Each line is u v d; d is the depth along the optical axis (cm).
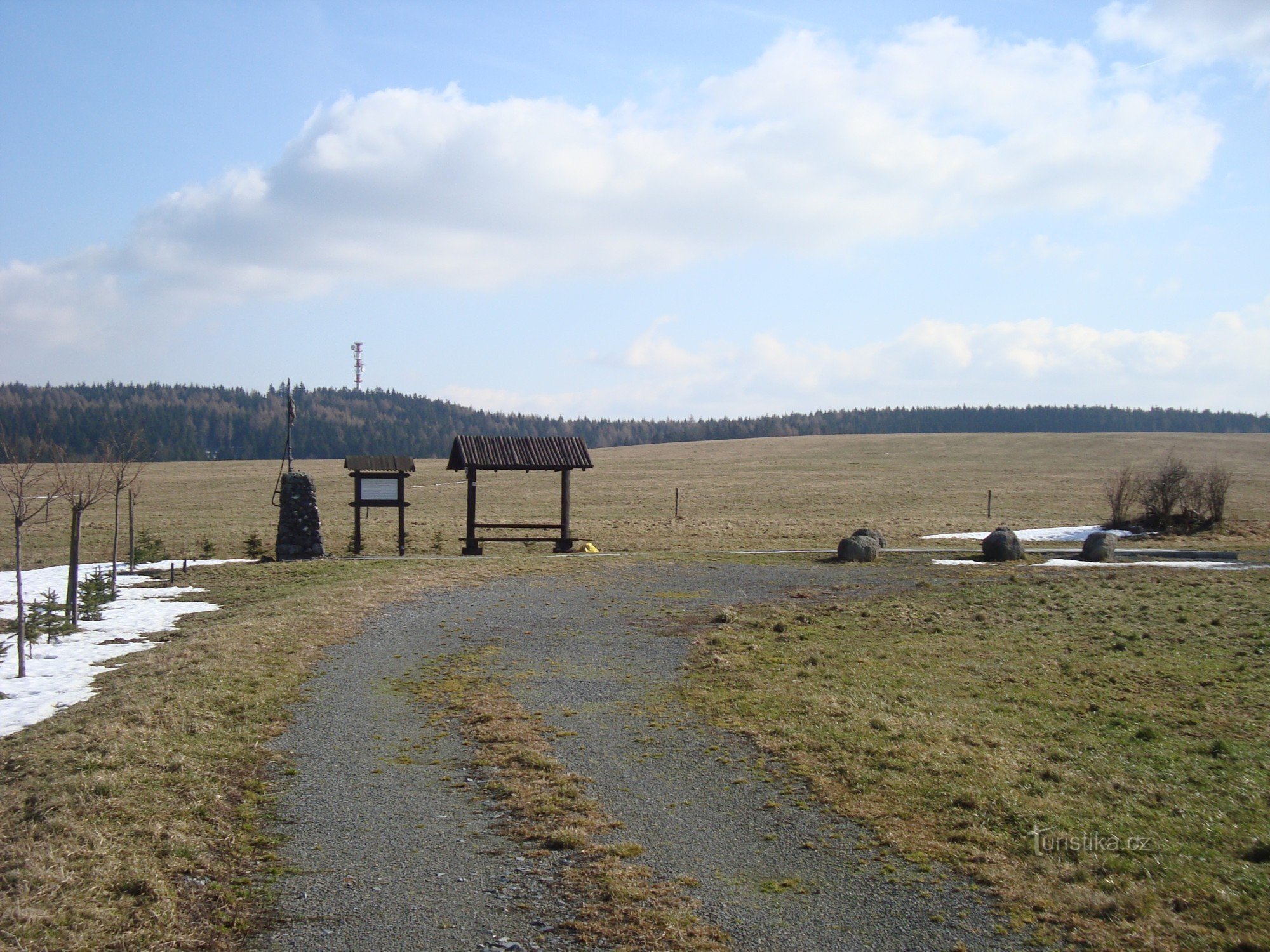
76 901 646
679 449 11788
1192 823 824
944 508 5484
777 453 10475
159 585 2480
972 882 704
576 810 852
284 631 1683
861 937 616
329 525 4559
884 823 822
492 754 1019
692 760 1003
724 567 2727
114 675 1467
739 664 1455
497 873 722
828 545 3656
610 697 1270
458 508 5719
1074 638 1700
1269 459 8825
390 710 1209
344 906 667
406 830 812
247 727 1114
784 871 725
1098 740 1093
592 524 4659
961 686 1348
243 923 641
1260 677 1416
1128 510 4928
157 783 896
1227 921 635
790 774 956
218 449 17912
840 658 1523
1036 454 9644
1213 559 2995
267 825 827
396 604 2042
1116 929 626
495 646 1616
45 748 1030
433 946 607
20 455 2217
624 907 658
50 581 2584
